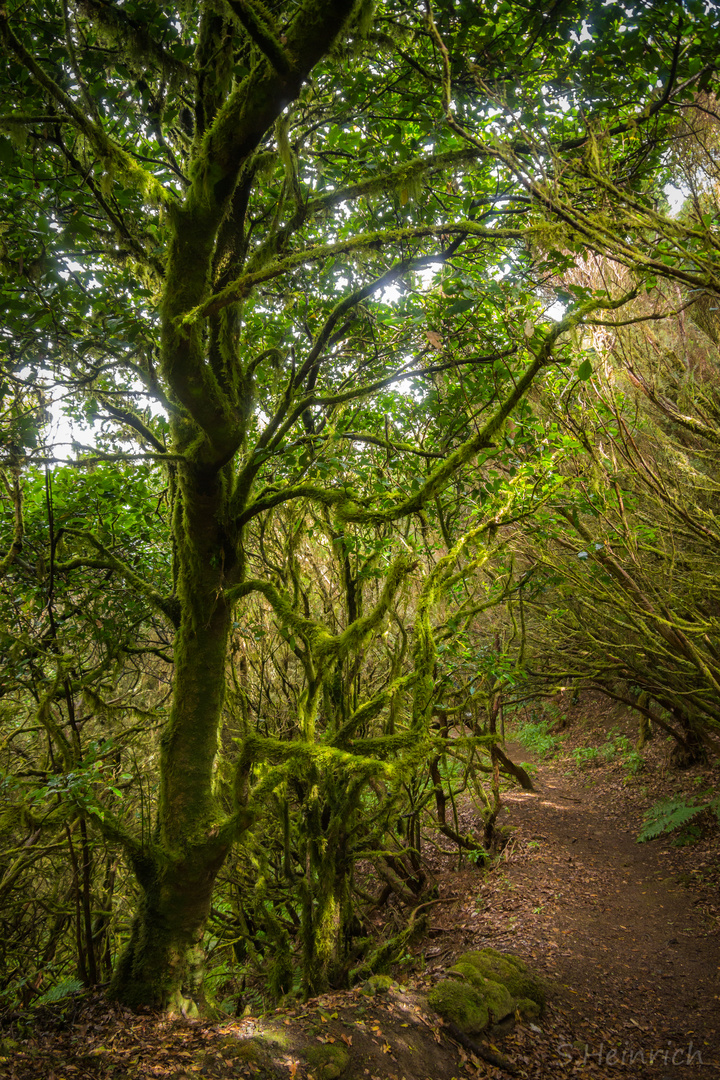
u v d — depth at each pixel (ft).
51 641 17.47
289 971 18.57
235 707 22.00
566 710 58.13
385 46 12.77
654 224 9.87
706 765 34.94
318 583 24.48
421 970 20.95
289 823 20.52
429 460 20.17
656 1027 16.49
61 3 12.64
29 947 20.67
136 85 13.99
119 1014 13.58
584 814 36.40
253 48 12.16
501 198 13.02
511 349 16.42
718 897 23.61
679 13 11.57
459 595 25.75
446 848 33.91
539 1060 15.01
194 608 15.76
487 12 13.08
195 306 12.37
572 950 20.88
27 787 15.83
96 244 16.21
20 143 12.17
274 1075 12.01
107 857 20.56
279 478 20.86
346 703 20.89
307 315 20.67
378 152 17.80
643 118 12.87
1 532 19.21
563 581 20.81
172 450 15.71
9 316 12.90
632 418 17.99
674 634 17.62
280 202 14.87
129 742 20.06
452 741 15.66
